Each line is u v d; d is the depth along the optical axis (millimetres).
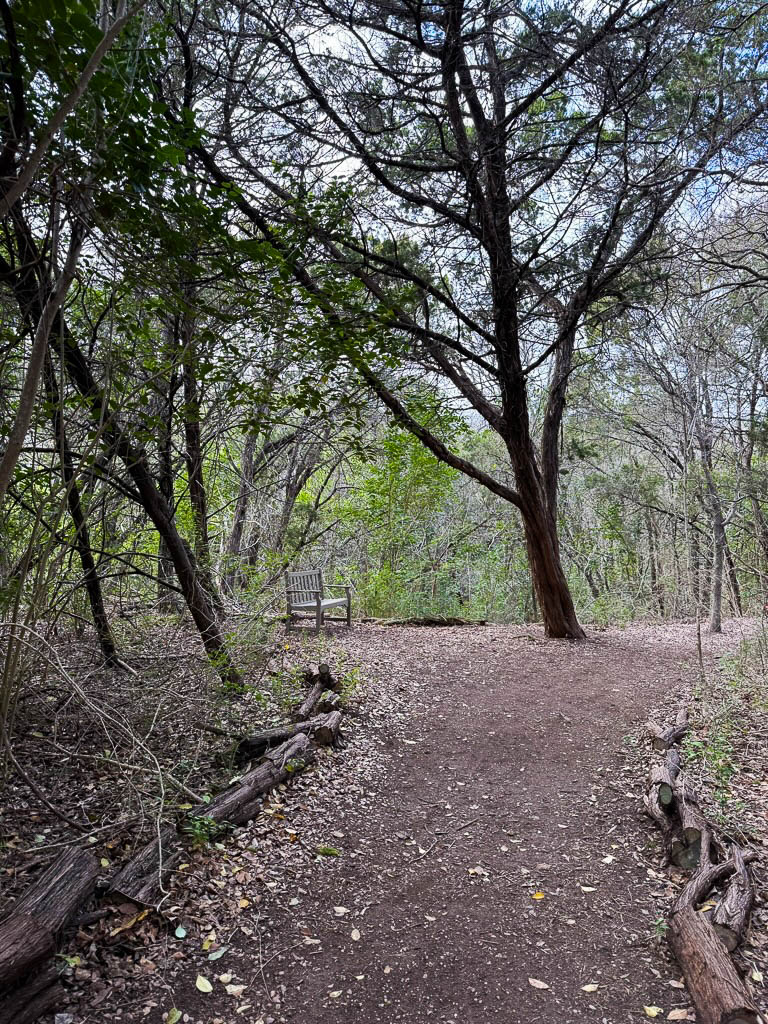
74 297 4906
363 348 5250
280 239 5492
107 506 6355
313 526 16938
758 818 4207
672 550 18531
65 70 2898
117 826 3836
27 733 4754
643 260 7613
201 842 3768
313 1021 2709
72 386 4934
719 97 6723
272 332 4832
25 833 3707
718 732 5766
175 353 5020
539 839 4309
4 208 2566
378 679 7789
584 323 8719
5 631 3826
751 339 12016
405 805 4785
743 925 3078
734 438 14180
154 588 8359
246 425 5680
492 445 19688
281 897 3543
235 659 6121
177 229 3973
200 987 2830
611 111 6617
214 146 6473
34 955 2562
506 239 7953
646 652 10047
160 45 3502
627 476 17656
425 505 15352
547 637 11039
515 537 18984
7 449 2936
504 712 6980
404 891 3695
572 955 3158
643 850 4148
